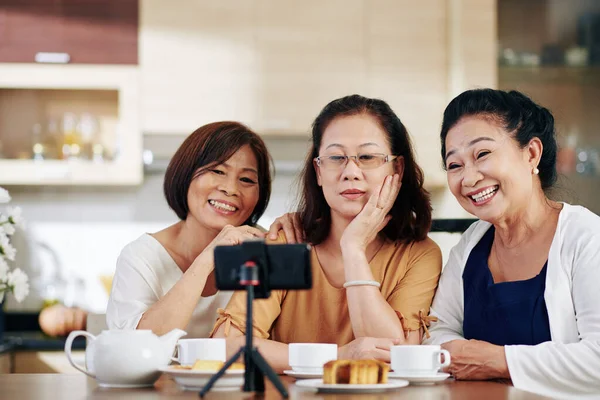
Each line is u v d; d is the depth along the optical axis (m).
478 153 2.26
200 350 1.93
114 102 4.94
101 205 5.21
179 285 2.38
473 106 2.30
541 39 4.92
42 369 4.42
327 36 4.88
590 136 4.93
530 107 2.33
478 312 2.31
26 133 4.91
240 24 4.86
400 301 2.38
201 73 4.84
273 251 1.67
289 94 4.86
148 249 2.62
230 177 2.63
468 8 4.88
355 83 4.86
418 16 4.88
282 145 4.89
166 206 5.23
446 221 2.73
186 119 4.83
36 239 5.17
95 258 5.19
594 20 4.93
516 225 2.30
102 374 1.80
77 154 4.88
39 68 4.80
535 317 2.22
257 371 1.67
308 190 2.50
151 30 4.84
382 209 2.33
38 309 5.10
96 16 4.83
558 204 2.34
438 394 1.67
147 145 4.85
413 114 4.86
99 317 2.96
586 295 2.14
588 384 2.01
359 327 2.24
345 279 2.40
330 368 1.69
